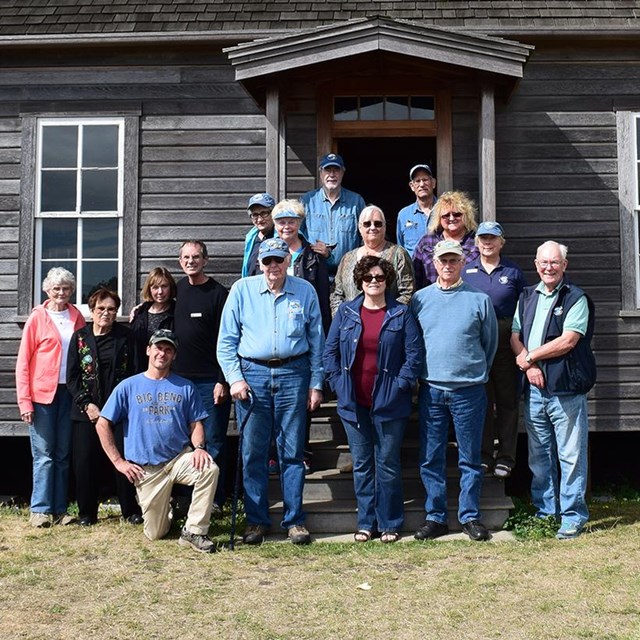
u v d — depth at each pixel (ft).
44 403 20.44
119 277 26.66
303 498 20.17
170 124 27.02
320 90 26.43
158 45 26.68
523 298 19.44
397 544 18.01
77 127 27.14
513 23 26.08
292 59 22.75
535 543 17.98
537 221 26.25
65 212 26.84
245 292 18.72
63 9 27.55
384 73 25.05
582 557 16.78
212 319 20.45
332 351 18.61
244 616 13.78
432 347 18.52
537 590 14.82
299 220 20.06
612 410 25.32
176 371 20.33
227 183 26.81
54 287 20.88
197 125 26.99
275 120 23.67
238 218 26.71
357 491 18.66
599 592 14.64
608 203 26.27
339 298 20.34
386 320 18.22
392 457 18.28
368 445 18.56
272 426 18.63
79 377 20.01
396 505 18.47
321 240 22.97
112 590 15.21
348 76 25.39
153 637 12.98
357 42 22.61
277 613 13.93
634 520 20.24
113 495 24.56
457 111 26.25
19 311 26.45
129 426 18.72
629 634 12.76
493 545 17.84
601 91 26.61
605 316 25.81
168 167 26.91
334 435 22.52
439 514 18.66
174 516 20.31
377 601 14.42
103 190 26.99
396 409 18.22
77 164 27.02
